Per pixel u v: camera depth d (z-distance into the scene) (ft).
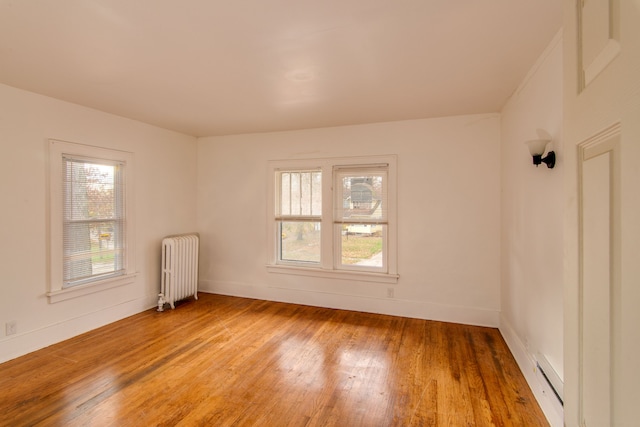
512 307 9.26
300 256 14.01
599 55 2.24
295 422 6.30
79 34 6.01
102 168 11.14
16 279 8.82
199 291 15.55
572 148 2.73
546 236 6.52
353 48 6.54
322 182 13.28
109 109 10.77
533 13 5.33
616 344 1.98
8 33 5.97
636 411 1.76
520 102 8.40
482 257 11.23
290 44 6.38
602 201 2.19
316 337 10.27
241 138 14.58
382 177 12.51
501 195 10.83
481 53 6.75
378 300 12.55
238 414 6.52
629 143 1.85
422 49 6.58
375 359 8.81
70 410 6.58
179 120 12.18
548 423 6.21
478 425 6.20
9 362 8.51
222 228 15.03
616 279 1.99
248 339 10.11
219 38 6.15
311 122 12.39
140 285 12.57
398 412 6.59
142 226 12.60
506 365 8.47
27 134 9.04
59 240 9.78
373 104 10.16
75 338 10.07
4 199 8.58
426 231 11.86
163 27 5.76
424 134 11.82
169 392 7.25
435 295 11.81
